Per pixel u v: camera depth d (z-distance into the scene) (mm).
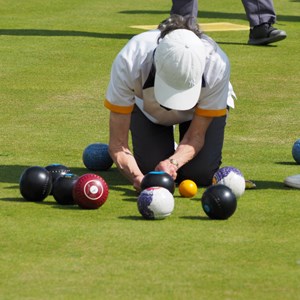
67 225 13594
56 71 28391
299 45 34156
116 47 32719
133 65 15539
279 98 25406
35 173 14961
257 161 18641
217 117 16422
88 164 17766
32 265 11766
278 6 46500
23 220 13844
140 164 16875
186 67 14789
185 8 31594
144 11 43094
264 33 33688
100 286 11000
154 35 15766
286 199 15438
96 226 13539
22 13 41594
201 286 11023
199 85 15055
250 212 14516
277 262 11969
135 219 13992
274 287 11023
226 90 16047
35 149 19344
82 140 20344
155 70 15297
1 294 10727
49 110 23406
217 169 16672
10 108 23562
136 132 16906
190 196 15531
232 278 11320
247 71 29062
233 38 35469
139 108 16859
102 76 27797
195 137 16266
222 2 47500
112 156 16188
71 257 12094
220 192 13914
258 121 22656
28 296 10656
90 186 14461
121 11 42844
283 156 19141
